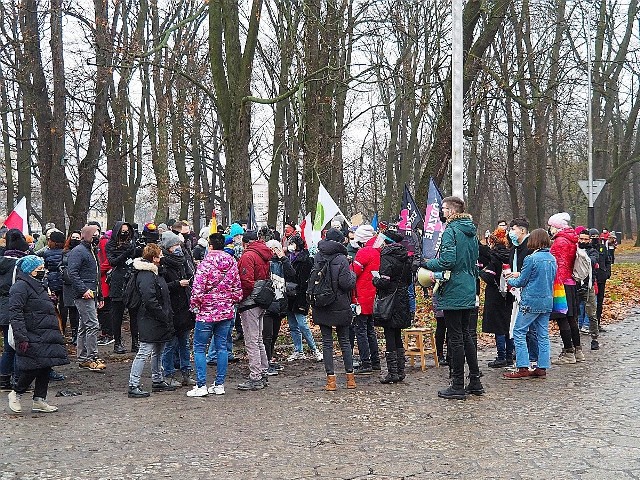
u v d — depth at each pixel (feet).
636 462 19.21
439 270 27.45
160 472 19.66
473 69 63.41
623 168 122.42
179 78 81.05
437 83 64.18
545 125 105.60
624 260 114.83
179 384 32.12
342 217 41.91
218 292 29.68
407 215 41.06
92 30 63.93
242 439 22.84
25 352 26.40
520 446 21.12
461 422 24.18
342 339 30.66
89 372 35.65
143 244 39.34
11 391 29.50
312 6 64.64
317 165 67.67
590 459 19.62
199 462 20.48
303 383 32.01
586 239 40.27
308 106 66.74
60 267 42.06
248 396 29.53
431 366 35.45
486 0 62.90
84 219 64.49
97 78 63.72
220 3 55.93
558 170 155.84
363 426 24.04
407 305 30.91
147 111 97.35
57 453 21.68
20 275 26.81
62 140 62.18
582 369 33.17
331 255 30.27
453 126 38.65
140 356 29.96
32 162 100.37
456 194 38.42
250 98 55.31
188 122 90.48
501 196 203.00
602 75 118.52
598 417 24.23
